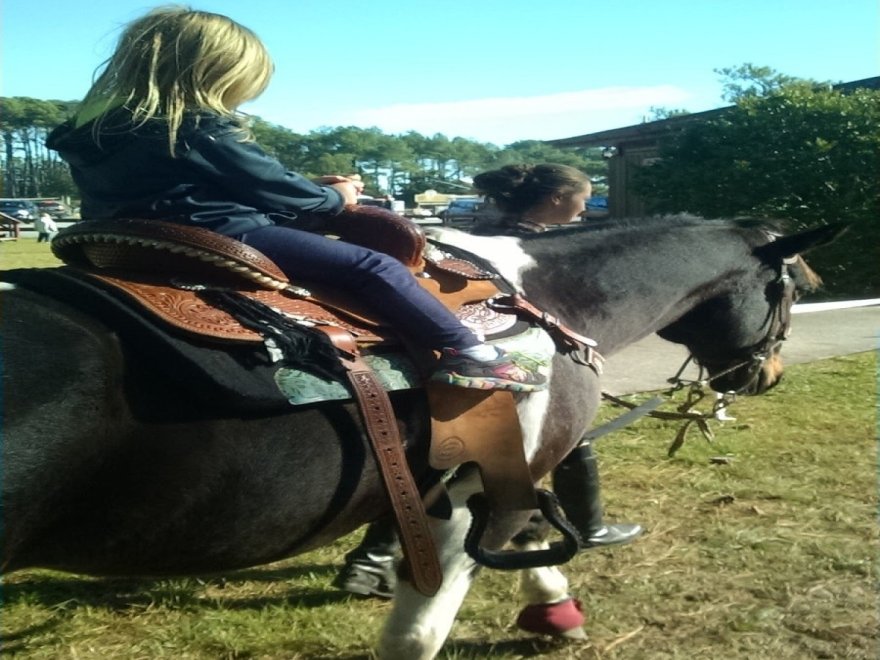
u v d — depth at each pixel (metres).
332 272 2.15
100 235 2.01
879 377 7.29
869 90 13.84
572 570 3.80
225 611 3.49
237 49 2.10
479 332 2.33
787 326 3.42
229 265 2.00
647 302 2.94
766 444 5.49
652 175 13.71
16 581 3.76
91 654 3.20
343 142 75.31
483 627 3.37
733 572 3.79
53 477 1.70
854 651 3.19
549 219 4.11
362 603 3.61
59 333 1.78
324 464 2.04
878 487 4.77
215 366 1.88
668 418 3.51
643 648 3.21
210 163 2.09
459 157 93.62
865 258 12.34
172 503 1.85
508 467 2.26
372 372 2.07
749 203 12.62
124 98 2.07
